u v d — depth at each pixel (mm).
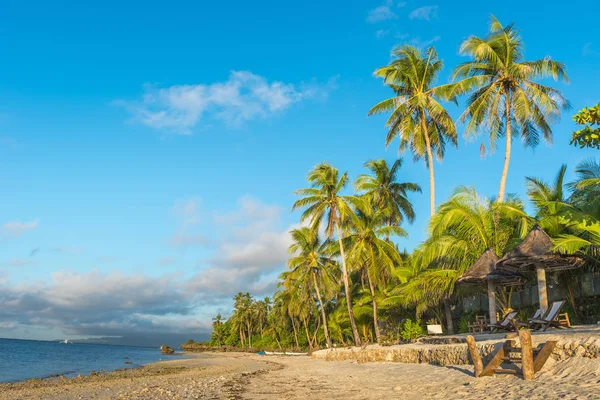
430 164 31406
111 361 66812
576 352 9742
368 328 45781
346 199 37625
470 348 11414
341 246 37375
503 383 9781
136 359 74812
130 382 23984
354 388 12883
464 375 11766
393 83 33719
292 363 36594
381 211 40625
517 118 28172
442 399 9180
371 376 15867
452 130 31406
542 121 28375
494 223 24484
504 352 10844
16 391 21203
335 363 27641
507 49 28094
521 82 28250
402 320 37750
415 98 31938
